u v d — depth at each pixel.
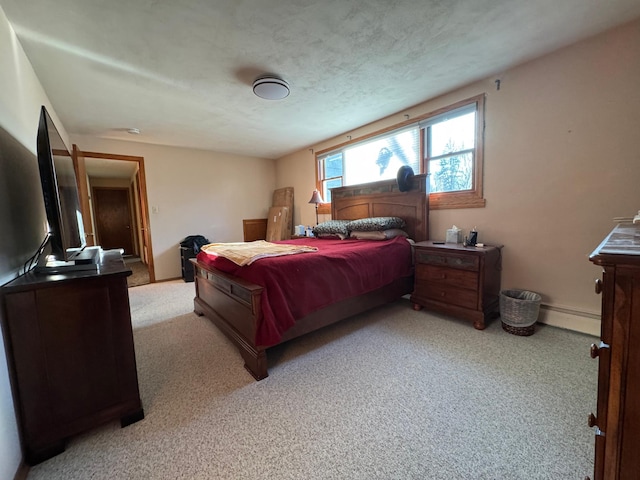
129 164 5.57
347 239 3.54
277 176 6.07
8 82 1.60
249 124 3.78
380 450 1.23
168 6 1.63
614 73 2.03
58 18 1.69
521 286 2.61
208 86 2.65
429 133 3.27
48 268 1.43
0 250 1.22
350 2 1.66
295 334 2.04
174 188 4.90
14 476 1.09
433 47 2.15
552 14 1.82
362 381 1.74
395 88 2.83
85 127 3.71
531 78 2.41
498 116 2.63
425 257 2.83
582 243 2.26
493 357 1.96
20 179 1.63
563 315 2.38
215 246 2.96
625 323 0.68
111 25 1.78
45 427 1.23
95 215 7.90
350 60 2.30
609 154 2.09
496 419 1.38
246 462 1.19
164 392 1.68
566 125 2.26
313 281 2.11
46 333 1.23
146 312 3.17
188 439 1.32
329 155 4.70
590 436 1.26
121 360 1.40
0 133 1.39
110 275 1.36
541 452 1.19
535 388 1.61
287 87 2.65
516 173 2.56
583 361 1.88
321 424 1.39
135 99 2.88
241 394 1.65
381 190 3.72
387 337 2.33
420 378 1.75
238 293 2.03
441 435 1.30
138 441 1.31
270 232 5.77
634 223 1.52
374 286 2.58
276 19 1.78
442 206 3.15
